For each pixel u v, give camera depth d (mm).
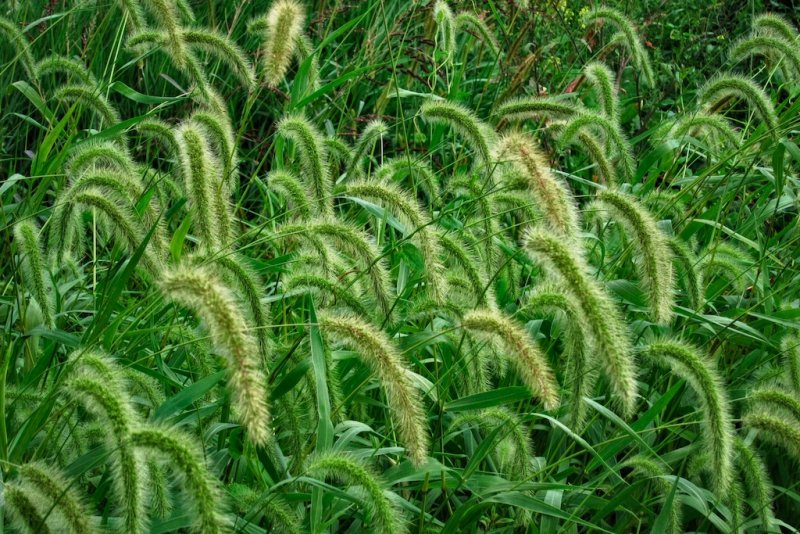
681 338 4629
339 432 3820
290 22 4387
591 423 4375
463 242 4891
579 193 7711
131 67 7625
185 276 2676
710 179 6023
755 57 10039
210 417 3881
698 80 9250
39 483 2650
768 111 5469
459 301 4332
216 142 4414
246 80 5039
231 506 3516
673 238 4551
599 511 3793
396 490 3969
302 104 5863
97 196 3740
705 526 4488
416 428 3135
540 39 8633
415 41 7754
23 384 3803
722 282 5426
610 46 7582
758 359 5086
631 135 8602
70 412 3529
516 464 3865
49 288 4629
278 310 4676
